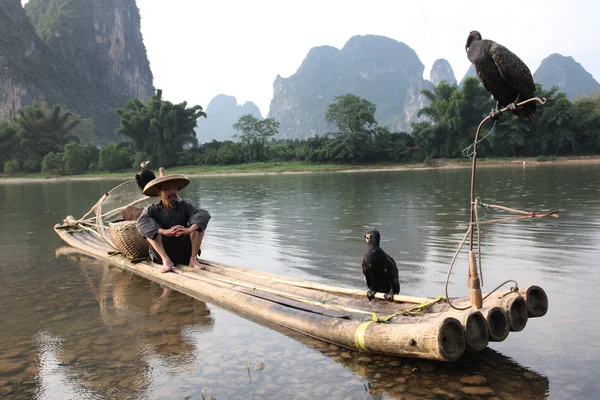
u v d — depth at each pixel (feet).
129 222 20.26
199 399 8.57
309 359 10.11
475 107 148.97
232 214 36.94
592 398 8.04
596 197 37.45
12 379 9.59
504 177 72.18
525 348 10.11
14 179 180.96
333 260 19.44
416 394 8.43
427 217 30.30
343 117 166.61
